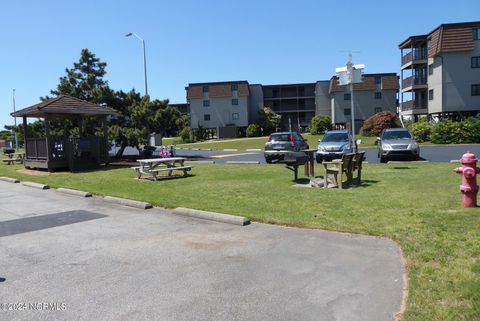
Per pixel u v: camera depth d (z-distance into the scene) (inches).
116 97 1100.5
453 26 1654.8
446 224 267.1
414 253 217.2
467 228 255.3
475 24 1641.2
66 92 1085.1
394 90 2481.5
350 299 173.3
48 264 228.8
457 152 954.7
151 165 612.4
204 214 329.1
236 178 558.9
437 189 404.8
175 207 368.5
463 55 1653.5
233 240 264.2
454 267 193.5
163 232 291.1
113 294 185.6
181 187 493.0
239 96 2647.6
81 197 461.4
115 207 393.1
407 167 635.5
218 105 2674.7
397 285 184.7
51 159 781.9
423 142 1362.0
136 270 215.5
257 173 611.5
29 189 550.6
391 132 849.5
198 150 1451.8
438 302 160.1
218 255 235.9
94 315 165.6
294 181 506.6
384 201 354.3
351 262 215.6
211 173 633.0
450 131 1283.2
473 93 1656.0
